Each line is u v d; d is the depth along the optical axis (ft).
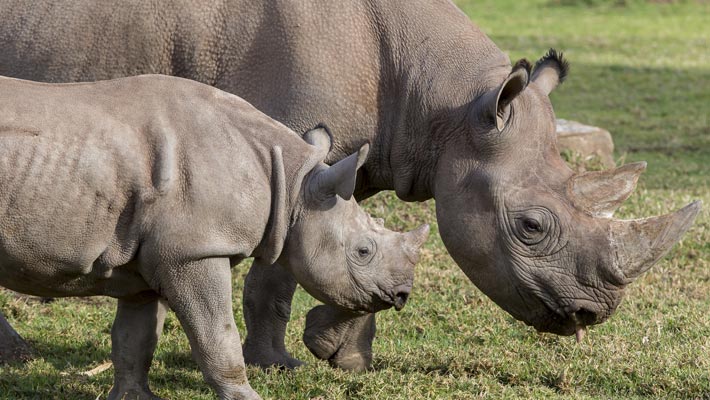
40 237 32.58
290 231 35.22
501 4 177.58
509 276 37.78
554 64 41.55
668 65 127.13
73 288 34.60
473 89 39.45
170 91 34.50
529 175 37.70
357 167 33.83
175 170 33.14
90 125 32.99
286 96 39.96
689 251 59.47
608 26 158.61
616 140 91.56
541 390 40.22
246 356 43.50
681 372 41.91
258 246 35.01
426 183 40.68
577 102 106.52
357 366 42.19
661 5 178.40
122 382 36.35
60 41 42.11
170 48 41.47
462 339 46.62
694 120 99.91
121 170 32.89
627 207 66.54
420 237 36.65
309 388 39.27
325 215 35.14
